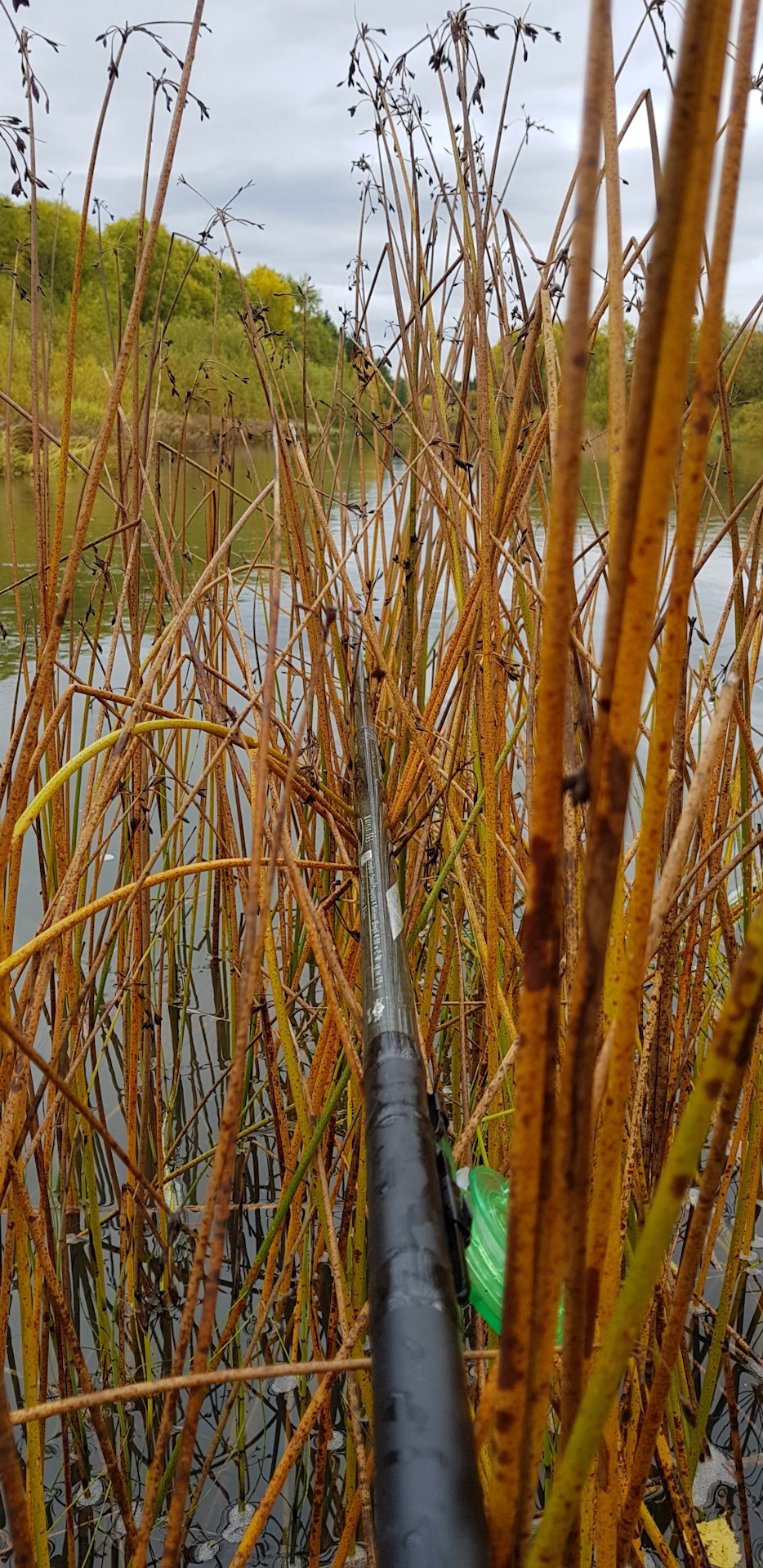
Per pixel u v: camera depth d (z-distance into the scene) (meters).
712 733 0.58
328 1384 1.05
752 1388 1.89
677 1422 1.50
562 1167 0.42
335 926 1.93
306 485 1.60
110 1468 1.22
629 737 0.37
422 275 1.65
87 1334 2.03
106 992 2.75
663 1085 1.39
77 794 2.07
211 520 2.55
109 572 2.07
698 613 1.59
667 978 1.36
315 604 1.17
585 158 0.33
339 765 2.12
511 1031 1.25
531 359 1.26
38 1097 1.08
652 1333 1.42
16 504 9.75
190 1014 3.10
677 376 0.34
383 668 1.58
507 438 1.29
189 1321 0.82
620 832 0.38
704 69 0.33
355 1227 1.46
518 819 1.70
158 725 1.09
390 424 2.02
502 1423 0.42
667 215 0.34
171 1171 2.42
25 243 1.73
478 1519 0.46
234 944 2.52
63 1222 1.73
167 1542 0.75
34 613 1.78
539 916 0.39
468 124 1.17
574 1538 0.48
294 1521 1.70
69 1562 1.54
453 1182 0.67
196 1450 1.82
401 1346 0.53
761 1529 1.64
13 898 1.04
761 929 0.35
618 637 0.37
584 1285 0.44
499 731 1.48
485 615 1.20
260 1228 2.32
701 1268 1.96
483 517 1.19
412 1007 0.94
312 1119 1.50
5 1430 0.50
